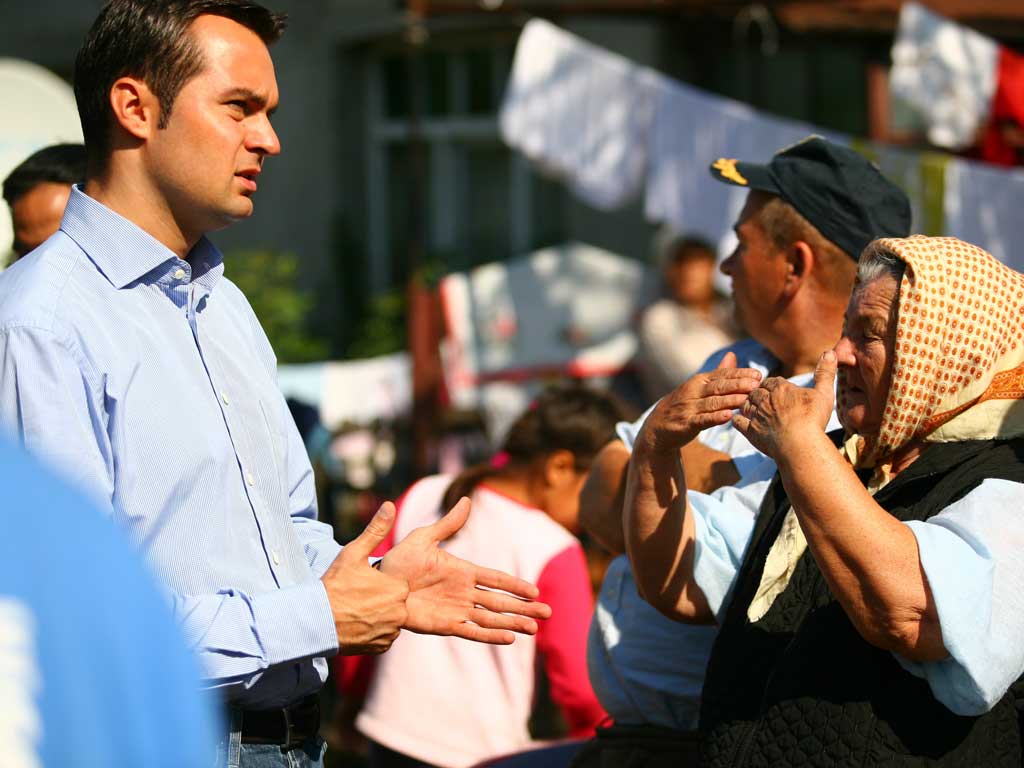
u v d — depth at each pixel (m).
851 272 5.59
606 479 6.06
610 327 16.11
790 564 4.78
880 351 4.52
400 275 24.22
